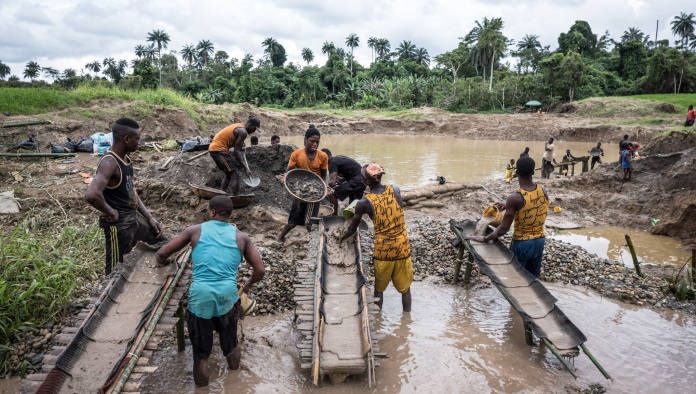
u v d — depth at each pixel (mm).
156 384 4180
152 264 4691
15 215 8008
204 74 90750
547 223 10750
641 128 32469
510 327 5512
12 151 12617
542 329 4652
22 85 63188
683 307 6148
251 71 87062
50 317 4926
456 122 41969
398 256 5418
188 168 9250
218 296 3826
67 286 5191
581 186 13344
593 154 18578
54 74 110812
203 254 3898
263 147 9797
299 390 4160
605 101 45219
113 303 4113
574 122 38750
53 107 17875
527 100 62281
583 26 96688
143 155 13758
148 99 23094
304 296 4969
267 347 4875
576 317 5758
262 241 7551
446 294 6426
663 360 4785
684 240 9586
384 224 5309
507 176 14891
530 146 31016
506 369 4602
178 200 8727
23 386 3242
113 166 4742
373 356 4172
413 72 90938
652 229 10211
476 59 70750
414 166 20453
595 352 4926
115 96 21578
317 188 7676
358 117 45438
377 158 23328
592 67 70625
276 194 9312
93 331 3752
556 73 59219
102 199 4598
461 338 5219
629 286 6773
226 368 4465
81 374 3328
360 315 4664
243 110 34656
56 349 3537
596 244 9391
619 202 11672
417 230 9039
